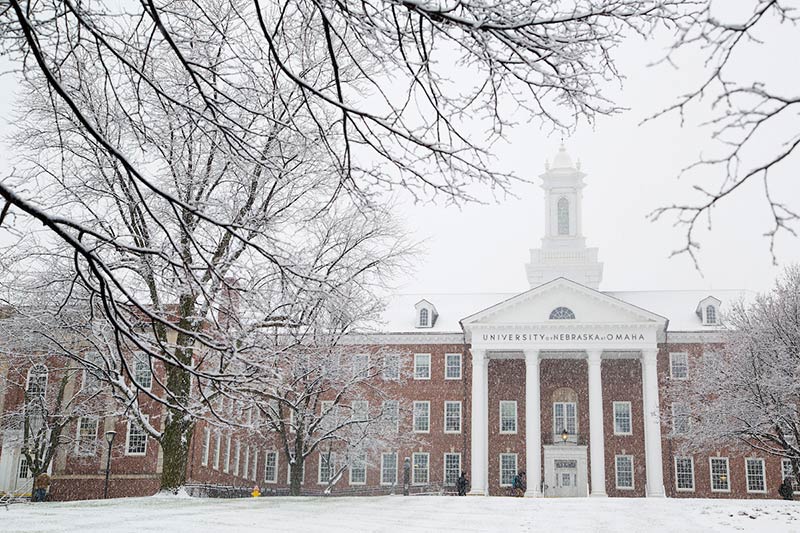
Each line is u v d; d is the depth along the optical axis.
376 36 8.04
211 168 19.02
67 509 24.00
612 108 8.07
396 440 57.59
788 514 25.69
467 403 59.91
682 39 6.33
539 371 60.75
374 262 28.66
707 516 26.12
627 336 56.22
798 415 36.12
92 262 7.41
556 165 73.06
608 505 30.61
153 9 7.34
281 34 10.20
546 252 70.81
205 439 49.66
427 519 24.34
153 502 27.23
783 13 6.08
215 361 20.14
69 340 22.56
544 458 58.81
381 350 48.56
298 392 36.41
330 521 22.70
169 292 13.44
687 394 47.72
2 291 17.52
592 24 7.31
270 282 15.59
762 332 37.62
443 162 8.56
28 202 6.88
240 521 21.64
